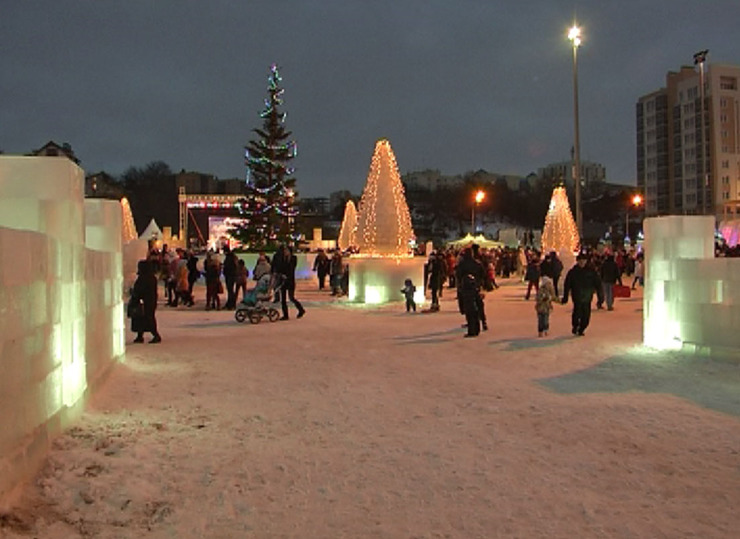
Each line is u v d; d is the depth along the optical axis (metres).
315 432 6.76
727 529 4.43
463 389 8.93
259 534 4.33
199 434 6.59
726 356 11.07
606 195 133.62
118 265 10.41
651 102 119.75
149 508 4.71
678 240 12.19
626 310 20.30
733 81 109.25
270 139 43.34
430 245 49.16
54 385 5.90
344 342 13.59
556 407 7.88
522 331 15.29
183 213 62.47
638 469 5.64
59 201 6.84
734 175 108.19
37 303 5.38
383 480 5.36
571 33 30.83
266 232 43.22
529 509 4.77
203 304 24.17
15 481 4.70
